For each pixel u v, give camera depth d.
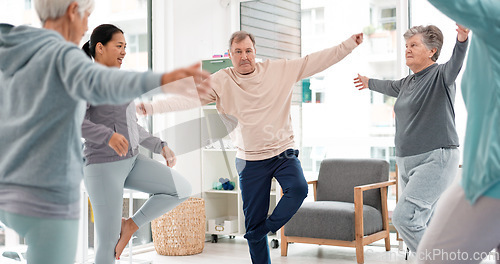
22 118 1.43
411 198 3.16
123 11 4.71
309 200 5.20
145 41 4.95
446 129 3.14
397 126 3.33
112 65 2.81
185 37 5.07
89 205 4.39
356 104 4.99
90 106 2.65
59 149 1.43
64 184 1.45
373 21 4.91
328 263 4.14
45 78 1.40
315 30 5.17
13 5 3.78
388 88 3.54
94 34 2.79
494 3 1.44
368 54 4.93
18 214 1.43
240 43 3.12
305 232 4.29
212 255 4.56
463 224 1.49
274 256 4.43
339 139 5.06
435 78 3.15
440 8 1.48
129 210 4.36
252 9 5.47
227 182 5.05
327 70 5.07
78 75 1.34
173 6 4.95
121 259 4.30
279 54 5.34
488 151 1.43
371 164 4.56
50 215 1.44
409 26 4.73
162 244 4.59
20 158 1.43
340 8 5.05
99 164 2.68
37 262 1.47
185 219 4.57
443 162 3.12
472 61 1.55
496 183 1.43
